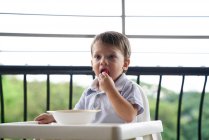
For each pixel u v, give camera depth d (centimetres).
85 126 137
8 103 745
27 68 249
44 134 143
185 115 704
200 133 265
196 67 247
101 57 199
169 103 699
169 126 699
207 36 319
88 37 320
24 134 146
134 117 183
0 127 149
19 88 750
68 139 146
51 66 250
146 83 683
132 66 248
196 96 697
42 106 694
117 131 133
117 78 202
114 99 176
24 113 260
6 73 248
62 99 690
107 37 202
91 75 253
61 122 160
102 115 194
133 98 190
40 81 691
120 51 203
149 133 163
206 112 700
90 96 205
